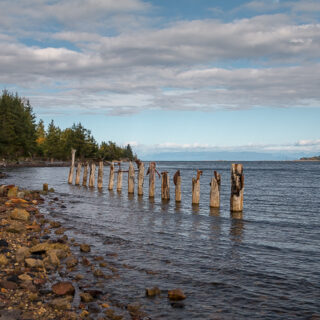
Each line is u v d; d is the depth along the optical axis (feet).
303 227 43.96
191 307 18.81
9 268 22.85
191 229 40.96
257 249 31.83
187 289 21.44
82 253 28.89
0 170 194.08
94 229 39.60
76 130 372.99
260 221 47.83
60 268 24.44
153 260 27.45
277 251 31.27
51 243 29.84
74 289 19.98
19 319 15.93
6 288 19.26
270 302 19.63
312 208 63.87
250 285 22.29
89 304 18.43
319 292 21.22
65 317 16.65
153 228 41.04
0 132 252.62
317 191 101.04
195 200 61.46
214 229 41.37
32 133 305.32
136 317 17.40
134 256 28.50
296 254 30.30
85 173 105.09
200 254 29.63
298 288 21.86
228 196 86.33
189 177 178.70
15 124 266.98
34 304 17.78
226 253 30.19
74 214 50.72
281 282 22.93
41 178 142.00
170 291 19.98
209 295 20.56
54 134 367.25
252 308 18.79
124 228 40.65
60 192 86.28
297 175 207.72
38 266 23.65
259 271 25.18
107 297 19.84
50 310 17.25
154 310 18.34
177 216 50.60
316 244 34.24
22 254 25.38
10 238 30.83
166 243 33.37
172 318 17.48
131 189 79.77
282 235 38.63
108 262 26.61
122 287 21.44
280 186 121.19
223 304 19.29
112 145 511.81
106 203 65.41
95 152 396.16
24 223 39.04
